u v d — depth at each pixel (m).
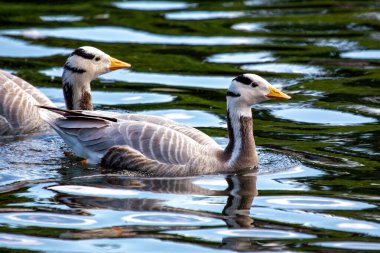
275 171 15.68
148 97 20.69
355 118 19.19
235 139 15.95
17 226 12.62
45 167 15.50
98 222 12.80
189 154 15.40
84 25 27.12
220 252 11.73
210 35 26.39
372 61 23.83
